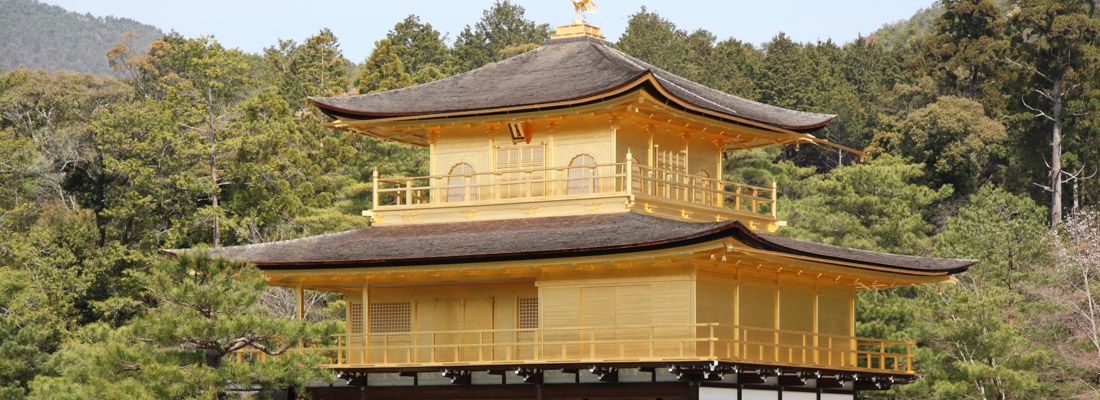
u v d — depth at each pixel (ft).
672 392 156.87
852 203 302.66
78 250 280.72
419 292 178.29
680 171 180.65
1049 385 223.51
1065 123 357.41
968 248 269.85
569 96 168.76
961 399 214.69
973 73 376.27
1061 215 349.82
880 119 389.39
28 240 270.05
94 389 149.07
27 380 196.75
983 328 216.95
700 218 178.09
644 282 158.10
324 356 165.99
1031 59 361.71
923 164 331.16
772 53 424.87
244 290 152.35
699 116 174.70
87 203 309.42
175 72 417.49
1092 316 230.48
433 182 181.88
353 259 163.12
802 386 175.22
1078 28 352.69
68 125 346.13
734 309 163.22
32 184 325.62
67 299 262.06
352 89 389.60
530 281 171.42
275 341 163.12
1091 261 251.19
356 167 316.40
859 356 212.02
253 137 287.89
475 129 180.34
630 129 175.32
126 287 276.00
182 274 153.38
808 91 411.13
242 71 321.11
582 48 190.60
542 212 171.83
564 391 162.71
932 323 222.89
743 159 344.69
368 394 173.17
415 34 434.30
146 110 302.66
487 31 505.66
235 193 284.00
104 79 404.57
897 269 173.88
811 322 177.06
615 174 170.40
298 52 428.15
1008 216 298.97
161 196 288.71
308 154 304.71
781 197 351.25
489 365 160.35
